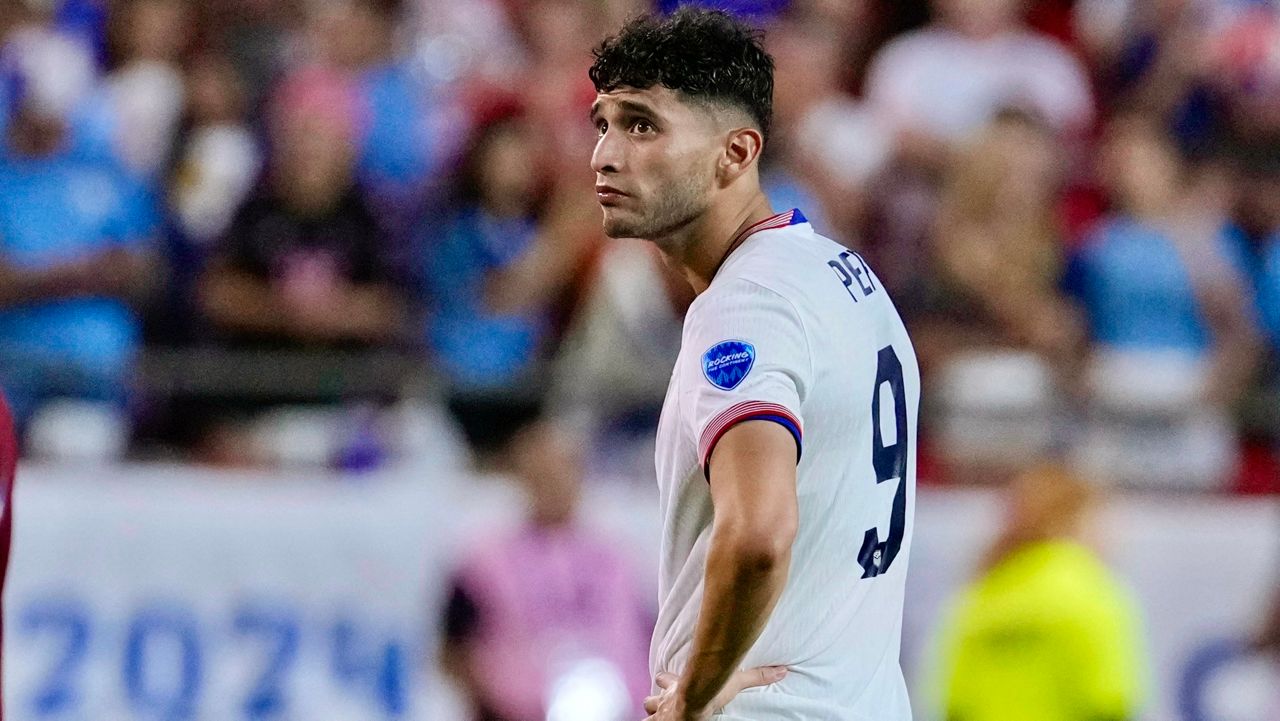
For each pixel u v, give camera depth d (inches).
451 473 912.3
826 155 1105.4
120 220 969.5
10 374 915.4
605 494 916.6
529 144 1024.2
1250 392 1053.8
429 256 1009.5
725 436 374.0
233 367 934.4
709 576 365.7
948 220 1039.6
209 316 960.3
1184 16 1263.5
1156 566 953.5
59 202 956.0
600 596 897.5
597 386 954.7
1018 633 849.5
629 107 406.9
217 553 889.5
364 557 896.9
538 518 900.0
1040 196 1066.7
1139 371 1040.2
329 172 979.3
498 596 889.5
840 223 1066.7
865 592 410.3
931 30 1243.2
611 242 999.0
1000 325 1015.6
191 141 1087.0
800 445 378.6
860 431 402.0
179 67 1122.7
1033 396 978.7
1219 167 1196.5
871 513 407.5
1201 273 1077.8
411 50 1196.5
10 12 1018.7
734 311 390.0
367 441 923.4
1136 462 971.3
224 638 886.4
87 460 896.3
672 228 410.9
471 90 1132.5
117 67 1123.9
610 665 890.7
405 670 893.2
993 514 946.1
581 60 1163.3
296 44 1146.0
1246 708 949.8
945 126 1195.3
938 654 928.3
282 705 885.8
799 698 398.9
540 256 1000.9
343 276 975.0
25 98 970.7
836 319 398.3
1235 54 1236.5
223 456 921.5
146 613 882.8
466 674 888.3
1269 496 973.2
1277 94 1219.9
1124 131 1205.7
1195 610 952.3
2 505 451.8
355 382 938.1
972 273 1019.3
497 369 980.6
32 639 871.7
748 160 412.2
